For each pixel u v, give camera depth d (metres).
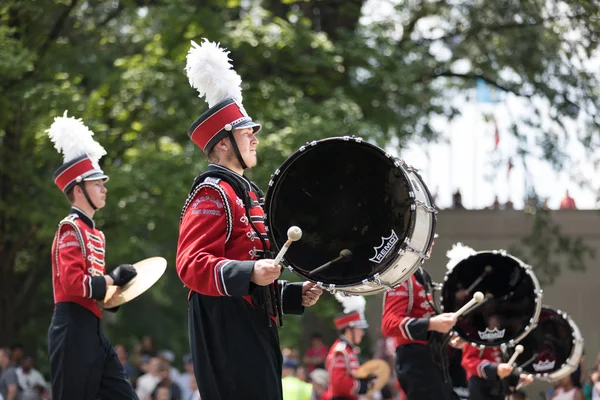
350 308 14.12
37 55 21.22
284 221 5.89
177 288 36.12
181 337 37.75
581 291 29.88
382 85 23.88
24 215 20.73
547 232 28.17
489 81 27.02
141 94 22.59
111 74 22.31
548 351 11.11
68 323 9.09
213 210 5.95
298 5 25.33
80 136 9.56
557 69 25.44
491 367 10.34
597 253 29.92
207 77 6.31
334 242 5.83
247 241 6.03
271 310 6.11
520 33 25.08
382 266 5.72
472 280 9.50
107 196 20.36
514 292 9.34
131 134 22.64
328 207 5.86
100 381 9.23
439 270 30.58
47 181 20.94
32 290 25.53
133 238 21.78
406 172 5.89
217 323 6.07
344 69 24.09
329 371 14.13
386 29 24.14
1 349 22.00
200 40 21.77
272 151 20.19
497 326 9.32
